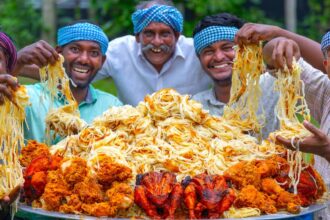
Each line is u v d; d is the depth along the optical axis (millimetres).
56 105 4727
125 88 5590
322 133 3648
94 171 3707
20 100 3738
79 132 4246
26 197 3818
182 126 4082
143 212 3574
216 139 4105
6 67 4129
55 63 4352
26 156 3965
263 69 4320
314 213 4281
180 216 3545
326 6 13148
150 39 5137
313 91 4477
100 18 12312
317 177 3916
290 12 12047
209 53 4855
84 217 3486
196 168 3871
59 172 3689
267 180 3738
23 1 13188
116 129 4102
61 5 16188
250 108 4383
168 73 5484
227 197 3539
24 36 12500
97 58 4797
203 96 5047
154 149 3930
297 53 4055
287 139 3742
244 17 10750
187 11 11180
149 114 4117
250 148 4055
